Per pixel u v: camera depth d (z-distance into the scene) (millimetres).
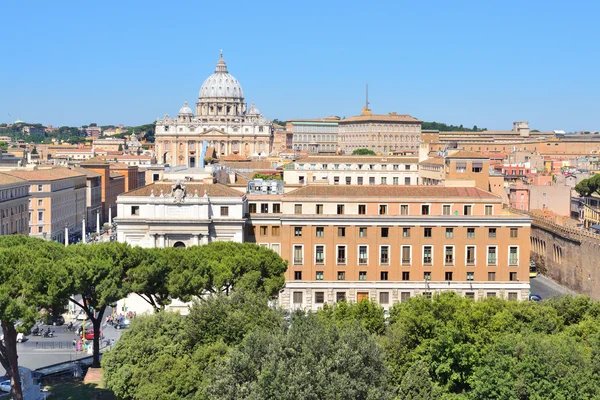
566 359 122750
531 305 154750
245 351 113438
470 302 156375
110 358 130125
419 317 138250
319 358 109375
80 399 141125
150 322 134625
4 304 128250
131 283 159375
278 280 181625
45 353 178500
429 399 120812
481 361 130250
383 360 114938
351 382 105812
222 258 180500
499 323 143125
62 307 145375
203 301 135500
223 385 109188
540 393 119438
